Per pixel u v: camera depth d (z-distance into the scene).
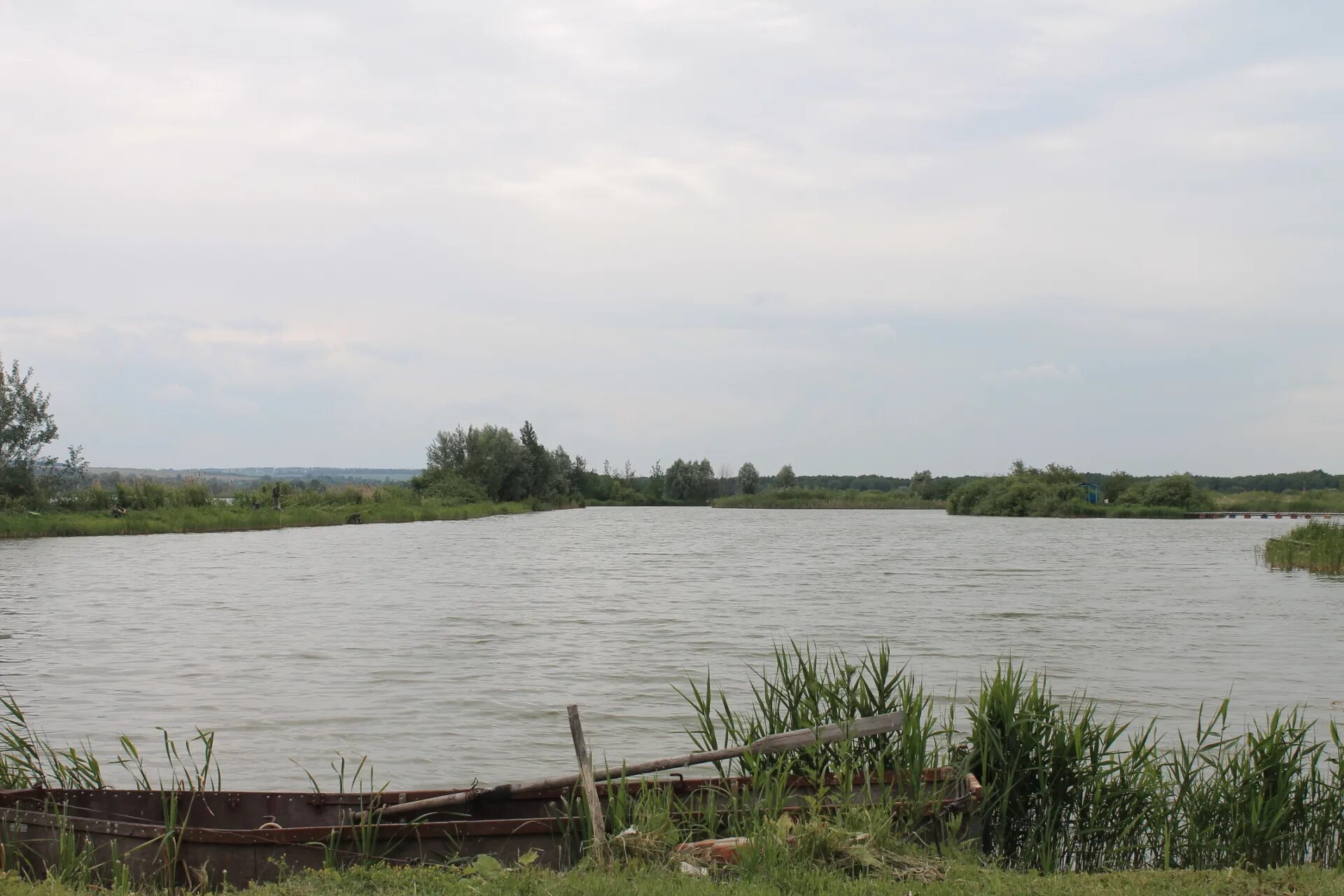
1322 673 18.58
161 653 20.78
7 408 60.25
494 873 7.47
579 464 155.25
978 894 7.14
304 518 75.88
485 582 36.28
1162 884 7.48
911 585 35.34
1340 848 8.98
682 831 8.48
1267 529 78.69
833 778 9.30
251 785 11.93
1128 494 105.88
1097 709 15.62
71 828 7.96
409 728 14.57
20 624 25.02
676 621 25.91
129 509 67.06
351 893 7.15
